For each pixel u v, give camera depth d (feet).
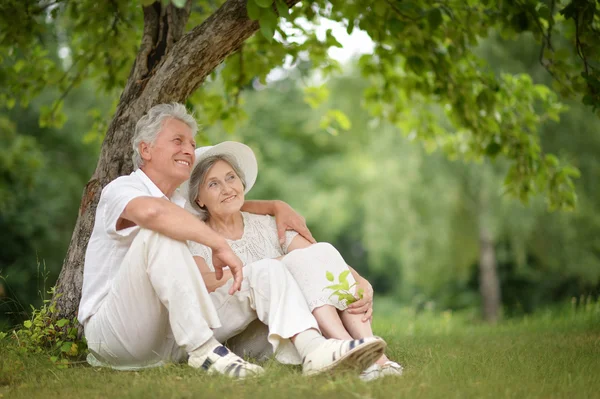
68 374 12.07
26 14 21.42
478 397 9.70
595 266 52.54
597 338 17.98
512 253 57.67
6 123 41.24
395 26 19.57
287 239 14.53
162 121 13.34
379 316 33.19
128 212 11.91
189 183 14.08
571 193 24.30
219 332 12.71
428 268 59.00
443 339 19.35
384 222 58.65
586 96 18.29
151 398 9.80
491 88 23.13
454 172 53.72
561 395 9.89
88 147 53.57
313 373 11.02
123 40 22.53
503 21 20.29
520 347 16.35
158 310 12.17
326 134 83.56
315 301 12.33
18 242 48.37
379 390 9.95
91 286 13.04
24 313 15.70
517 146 24.34
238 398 9.71
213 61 15.76
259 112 87.25
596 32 17.80
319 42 23.99
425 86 25.03
